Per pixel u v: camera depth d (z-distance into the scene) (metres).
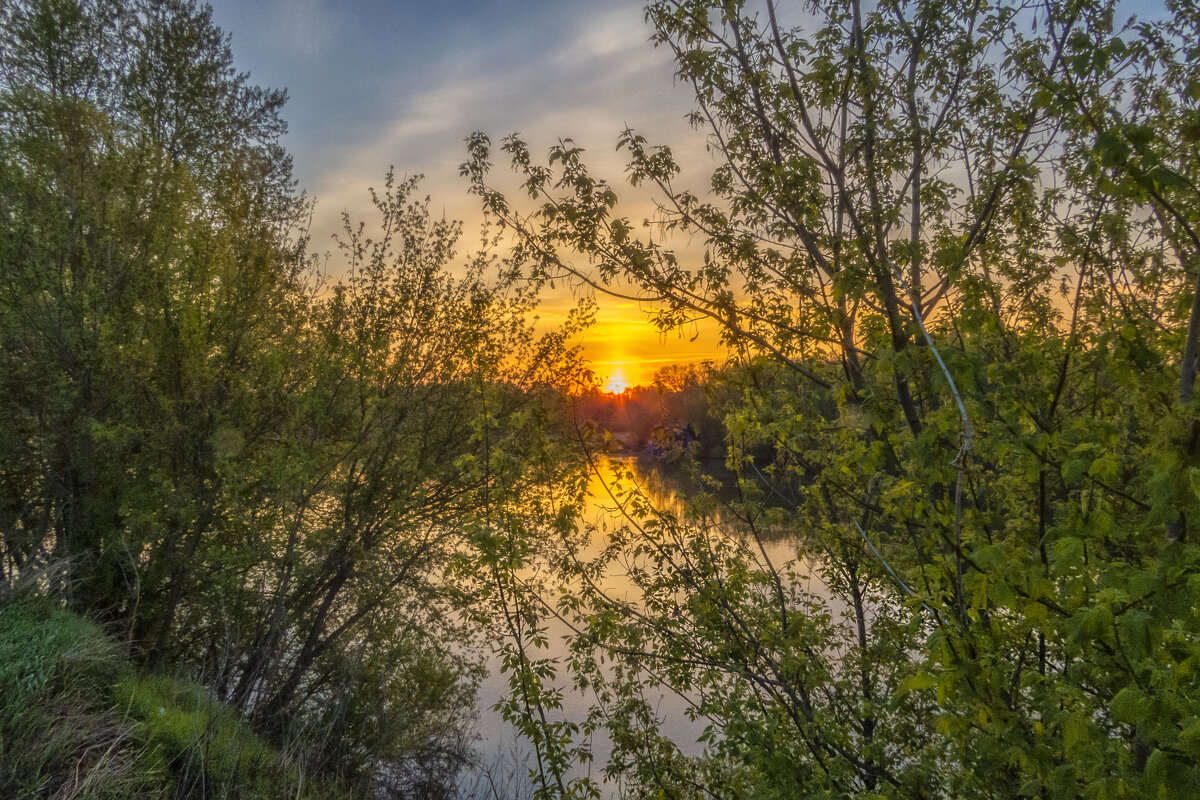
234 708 7.15
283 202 9.12
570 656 5.23
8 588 6.03
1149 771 1.81
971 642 2.46
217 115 8.86
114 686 5.35
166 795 4.42
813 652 4.78
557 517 4.72
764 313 4.08
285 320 8.81
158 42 8.38
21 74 7.91
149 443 7.44
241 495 7.95
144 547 7.63
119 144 7.98
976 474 3.55
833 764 3.86
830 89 3.39
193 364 7.60
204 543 7.92
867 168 3.32
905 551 4.20
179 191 7.98
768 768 3.94
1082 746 2.08
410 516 9.52
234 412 8.02
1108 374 2.64
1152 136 2.26
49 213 7.25
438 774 8.92
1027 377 3.11
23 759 3.93
